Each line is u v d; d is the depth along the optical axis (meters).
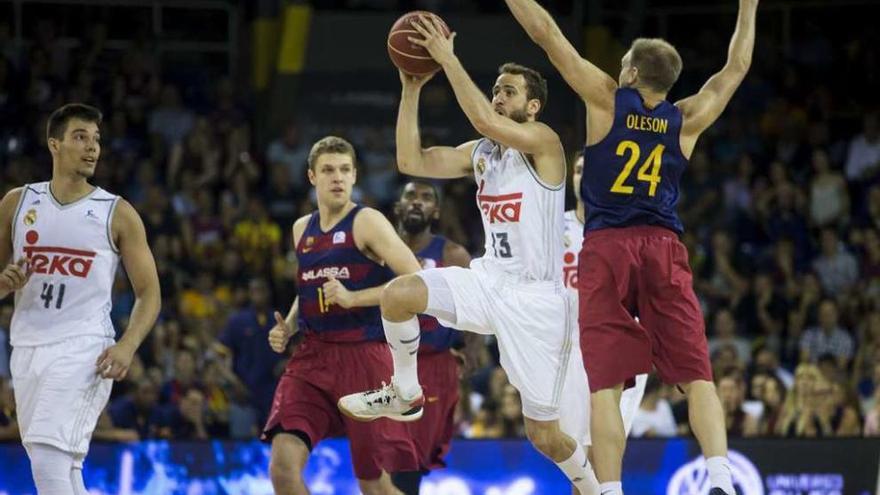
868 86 30.16
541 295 11.20
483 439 16.06
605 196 10.88
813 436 16.47
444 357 13.61
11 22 29.91
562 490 15.98
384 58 30.55
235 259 23.47
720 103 11.23
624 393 13.05
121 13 30.47
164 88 28.36
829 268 24.77
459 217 25.91
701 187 27.41
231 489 15.88
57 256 11.48
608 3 32.28
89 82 28.20
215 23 30.97
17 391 11.50
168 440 15.90
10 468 15.36
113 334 11.75
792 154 28.39
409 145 11.62
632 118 10.83
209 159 26.69
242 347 19.67
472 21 30.66
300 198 26.34
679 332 10.84
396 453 12.77
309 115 29.97
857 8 31.16
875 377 20.20
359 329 12.44
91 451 15.68
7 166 26.28
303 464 12.28
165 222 24.25
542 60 30.48
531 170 11.18
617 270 10.80
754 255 25.50
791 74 30.23
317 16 30.44
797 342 22.75
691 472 16.25
